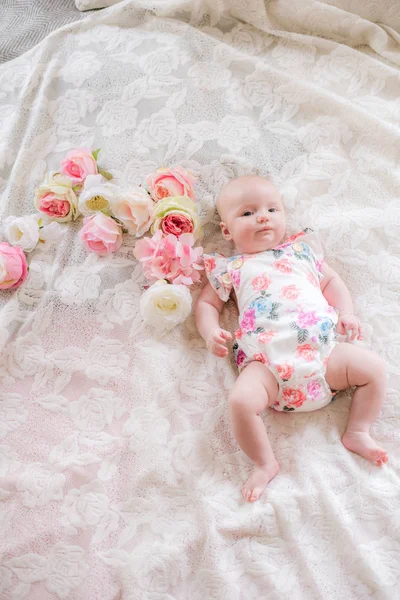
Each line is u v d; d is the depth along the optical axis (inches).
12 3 75.6
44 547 46.9
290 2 69.7
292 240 58.9
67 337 56.2
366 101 67.0
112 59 68.7
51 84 68.1
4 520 47.9
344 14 69.2
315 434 51.4
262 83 66.9
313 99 65.6
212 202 62.1
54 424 52.3
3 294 59.0
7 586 45.6
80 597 45.0
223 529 46.5
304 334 51.9
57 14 74.5
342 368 51.2
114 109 66.1
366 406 50.6
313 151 63.9
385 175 62.4
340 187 62.4
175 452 50.8
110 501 48.8
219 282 57.7
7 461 50.6
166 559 45.4
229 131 64.5
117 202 58.9
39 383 54.0
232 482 49.8
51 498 48.8
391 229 59.5
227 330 58.2
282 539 46.4
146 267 57.9
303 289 54.9
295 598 44.1
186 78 66.9
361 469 49.4
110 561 46.1
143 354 55.2
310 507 47.1
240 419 49.1
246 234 57.1
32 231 59.4
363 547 45.1
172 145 63.8
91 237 58.7
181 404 53.3
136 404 53.1
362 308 56.9
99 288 58.2
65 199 60.7
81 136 65.9
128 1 70.2
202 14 70.7
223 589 44.2
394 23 70.4
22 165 64.4
